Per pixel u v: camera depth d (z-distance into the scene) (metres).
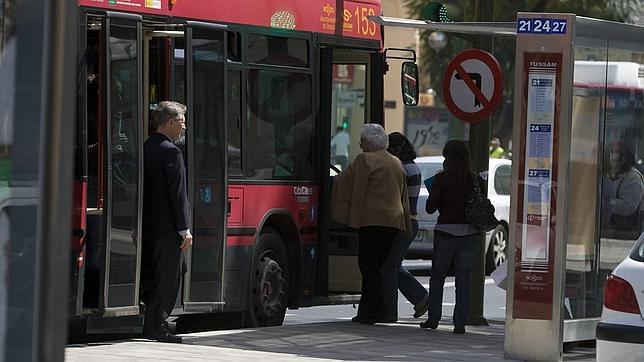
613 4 95.81
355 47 40.44
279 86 37.41
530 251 31.34
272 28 37.06
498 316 46.94
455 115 38.72
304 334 35.28
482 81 38.38
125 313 31.34
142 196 31.66
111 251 30.89
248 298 36.22
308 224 38.62
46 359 10.05
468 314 39.19
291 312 47.50
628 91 34.31
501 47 103.94
